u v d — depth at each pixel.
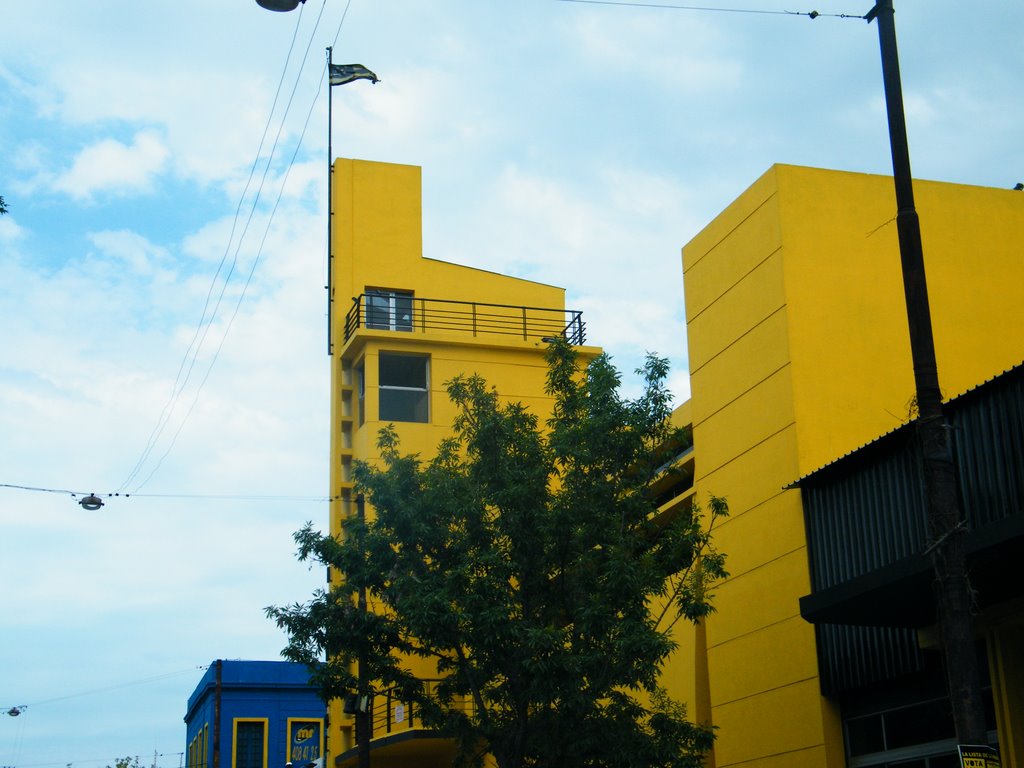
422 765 34.59
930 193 26.30
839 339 24.41
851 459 20.66
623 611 18.67
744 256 26.12
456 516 20.05
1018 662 17.92
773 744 23.20
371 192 39.25
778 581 23.47
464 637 18.48
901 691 20.64
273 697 57.16
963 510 17.30
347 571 20.17
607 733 18.67
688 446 30.00
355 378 37.06
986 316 25.72
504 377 36.84
